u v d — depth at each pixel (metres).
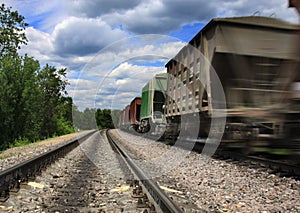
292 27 8.09
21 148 24.02
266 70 9.15
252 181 8.41
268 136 9.62
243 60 9.72
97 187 7.52
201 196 7.11
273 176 8.67
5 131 35.50
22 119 37.25
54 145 22.08
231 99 10.30
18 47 51.31
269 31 8.99
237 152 11.73
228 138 11.41
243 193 7.36
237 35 9.91
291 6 7.36
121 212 5.47
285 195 7.04
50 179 8.68
